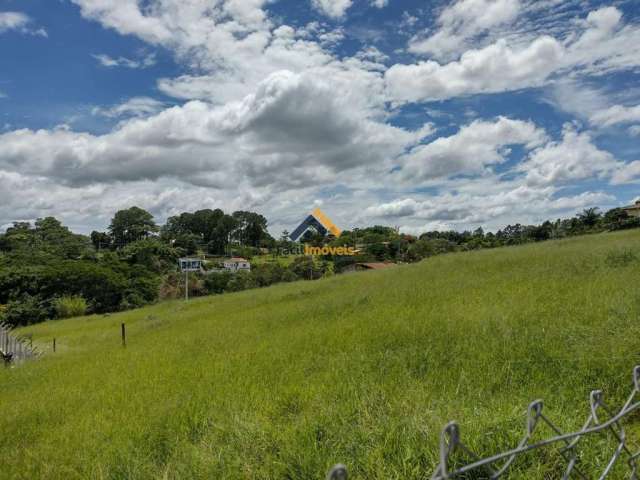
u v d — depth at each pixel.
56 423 5.38
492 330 6.18
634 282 7.67
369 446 3.10
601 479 2.09
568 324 5.79
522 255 16.69
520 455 2.70
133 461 3.70
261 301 18.83
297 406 4.49
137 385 6.48
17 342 17.22
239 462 3.23
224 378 5.96
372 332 7.38
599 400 1.97
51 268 56.09
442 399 3.93
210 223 127.69
